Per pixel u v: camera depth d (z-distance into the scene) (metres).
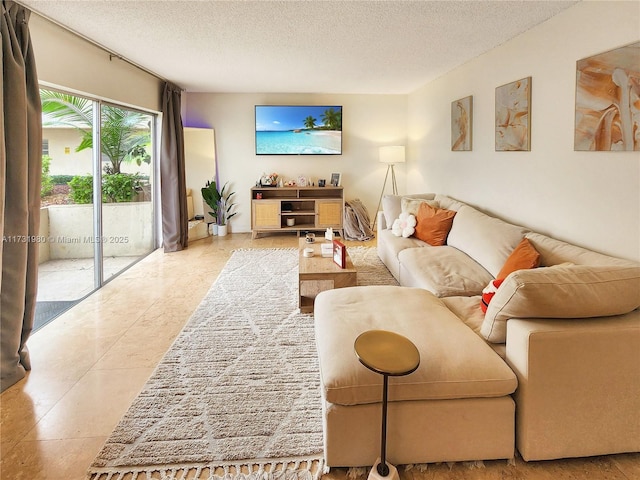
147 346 2.74
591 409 1.65
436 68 4.72
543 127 3.05
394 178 6.89
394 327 1.98
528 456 1.66
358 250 5.50
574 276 1.67
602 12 2.43
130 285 4.02
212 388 2.22
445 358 1.69
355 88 6.13
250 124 6.63
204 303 3.51
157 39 3.48
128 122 4.61
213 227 6.71
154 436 1.84
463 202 4.53
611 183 2.41
